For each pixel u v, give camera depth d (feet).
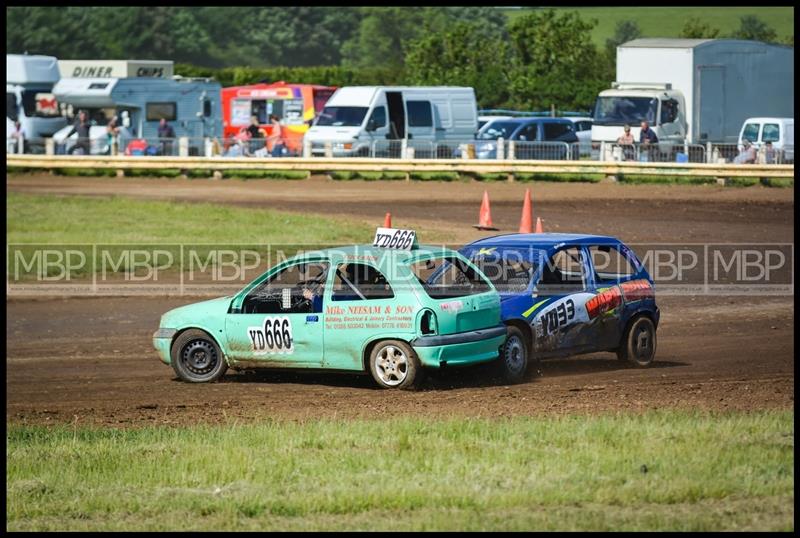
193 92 376.48
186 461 72.49
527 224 187.52
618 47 345.72
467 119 338.95
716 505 61.72
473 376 104.58
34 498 66.85
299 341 102.01
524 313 104.63
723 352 122.52
